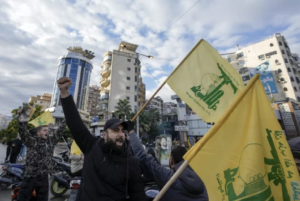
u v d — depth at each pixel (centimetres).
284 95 4044
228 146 146
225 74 269
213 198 133
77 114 191
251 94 162
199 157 143
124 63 4784
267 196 131
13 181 508
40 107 2653
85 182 167
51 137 351
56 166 536
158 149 1134
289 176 135
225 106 256
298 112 2519
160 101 6694
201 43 304
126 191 165
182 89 292
